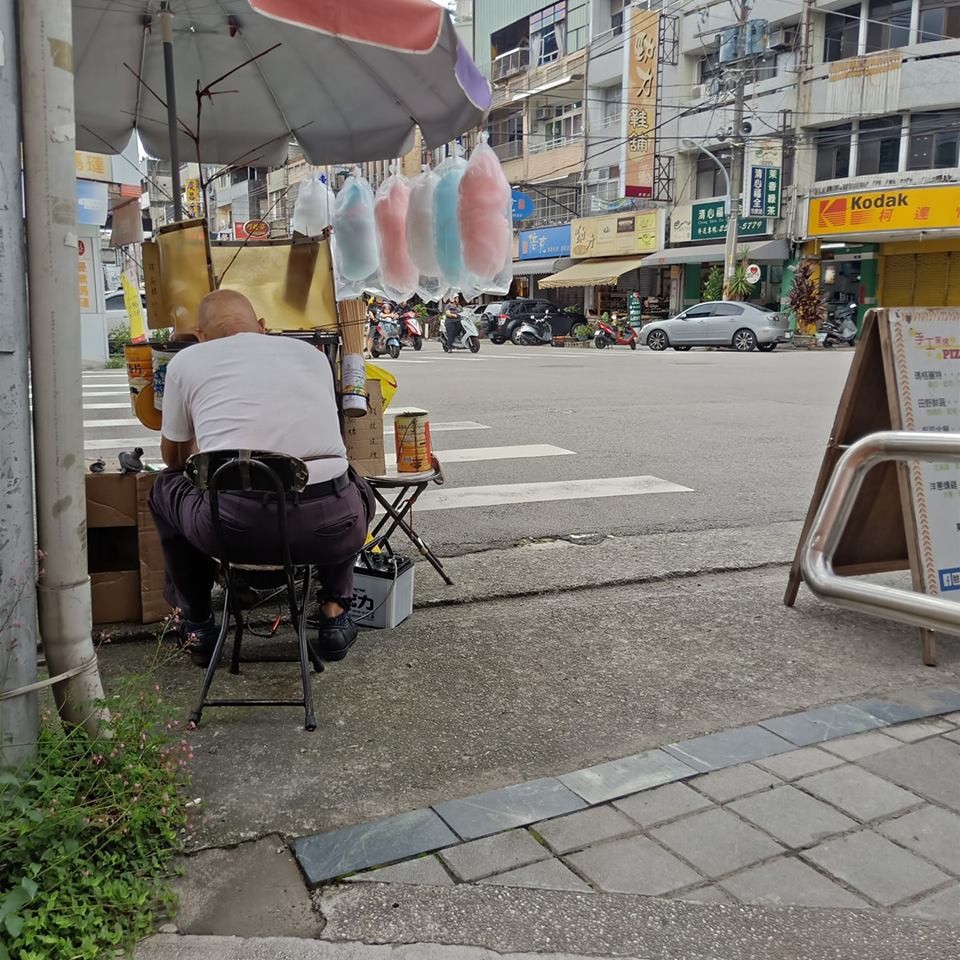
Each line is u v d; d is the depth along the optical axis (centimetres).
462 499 671
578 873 236
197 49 488
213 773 282
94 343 1825
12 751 233
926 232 2431
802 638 402
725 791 275
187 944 208
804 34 2586
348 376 407
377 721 319
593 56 3173
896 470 408
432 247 516
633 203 3119
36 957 193
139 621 397
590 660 376
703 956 207
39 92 230
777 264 2853
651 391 1356
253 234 511
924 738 310
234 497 307
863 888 231
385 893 227
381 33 329
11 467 230
